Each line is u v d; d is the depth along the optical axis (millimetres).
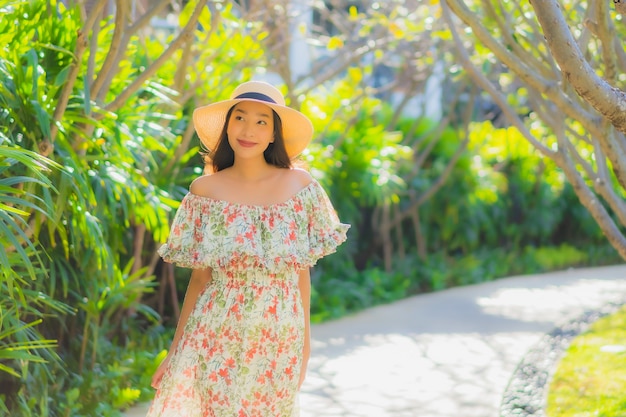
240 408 2930
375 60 8906
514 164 10531
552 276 9320
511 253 9992
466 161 9641
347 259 8719
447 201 9562
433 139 9492
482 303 7809
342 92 8742
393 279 8523
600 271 9633
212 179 3092
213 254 2986
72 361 4555
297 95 7621
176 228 3092
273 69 7578
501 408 4660
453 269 9102
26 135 3793
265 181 3084
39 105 3637
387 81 12602
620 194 10016
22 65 3957
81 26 4262
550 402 4684
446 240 9766
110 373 4469
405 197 9406
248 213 3020
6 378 4020
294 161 3312
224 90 6305
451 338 6422
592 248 10492
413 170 9383
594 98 2861
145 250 5883
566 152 4504
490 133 10664
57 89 3885
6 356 3332
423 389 5090
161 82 5266
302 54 11195
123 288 4617
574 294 8203
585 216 10539
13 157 3014
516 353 5945
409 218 9594
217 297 2977
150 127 4738
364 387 5129
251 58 6617
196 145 6074
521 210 10445
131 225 5703
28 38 4000
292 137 3203
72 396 4102
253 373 2953
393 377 5355
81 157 4027
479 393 5004
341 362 5719
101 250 3945
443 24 7973
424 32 8484
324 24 10945
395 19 8453
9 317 3502
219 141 3197
